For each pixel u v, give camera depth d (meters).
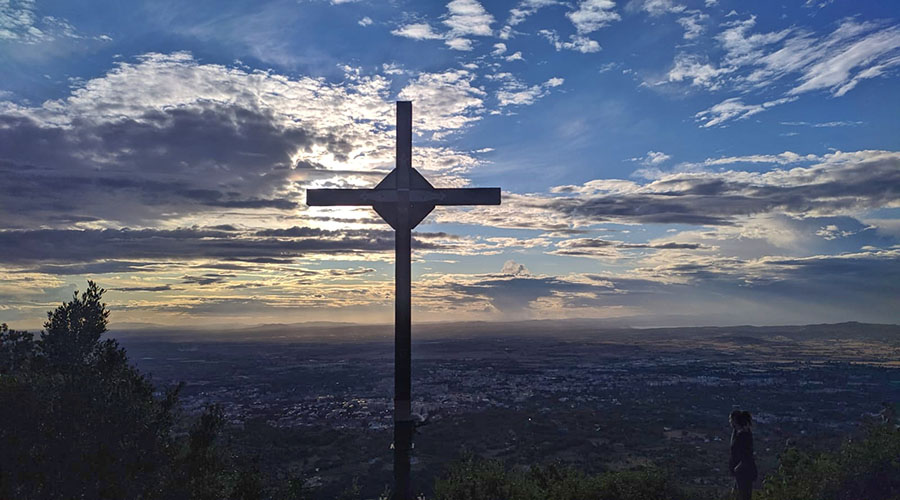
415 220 8.51
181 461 7.72
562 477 10.62
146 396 8.02
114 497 7.14
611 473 10.47
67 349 7.91
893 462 9.26
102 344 8.09
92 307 8.27
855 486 9.36
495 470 10.49
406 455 8.11
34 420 7.23
